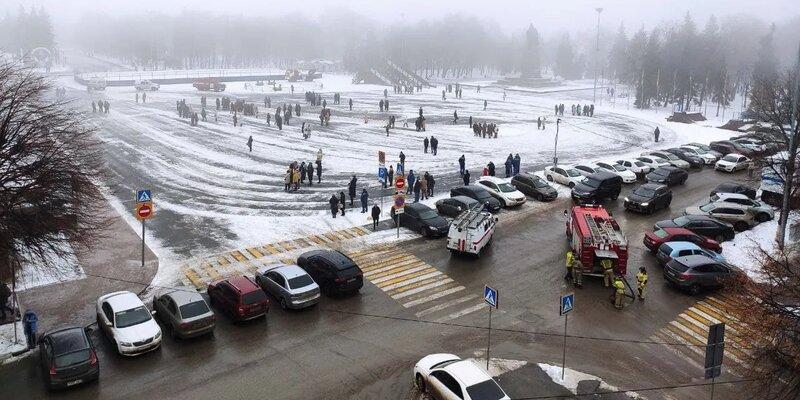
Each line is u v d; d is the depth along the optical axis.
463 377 16.55
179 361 19.59
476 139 60.31
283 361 19.66
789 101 38.19
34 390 17.92
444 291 25.14
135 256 28.50
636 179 45.66
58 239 23.16
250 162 48.47
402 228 33.12
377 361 19.72
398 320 22.61
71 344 18.11
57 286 25.11
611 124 74.06
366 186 41.94
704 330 22.20
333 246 30.23
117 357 19.75
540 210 36.84
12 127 22.64
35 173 21.78
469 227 28.78
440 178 44.41
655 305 24.22
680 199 40.28
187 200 38.00
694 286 25.06
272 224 33.53
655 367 19.66
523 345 20.88
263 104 84.12
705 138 64.88
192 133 60.06
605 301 24.48
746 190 39.28
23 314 22.66
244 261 28.11
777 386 17.95
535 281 26.27
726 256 30.11
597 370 19.39
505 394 16.33
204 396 17.61
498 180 38.72
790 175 31.08
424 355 20.09
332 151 52.94
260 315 22.19
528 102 97.62
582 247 25.95
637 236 32.69
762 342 16.97
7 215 21.06
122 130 60.69
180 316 20.59
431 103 90.62
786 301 17.42
